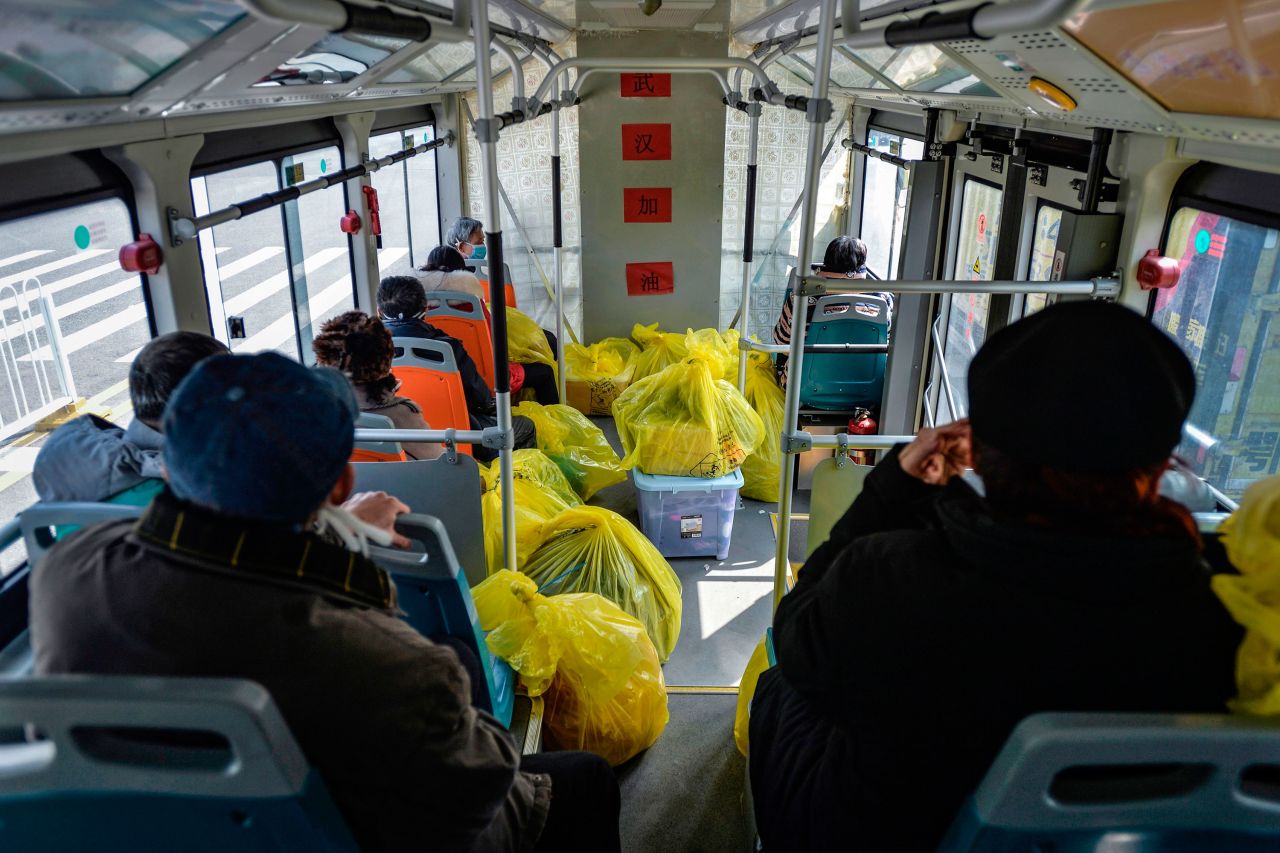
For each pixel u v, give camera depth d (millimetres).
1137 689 1020
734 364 5289
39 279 2721
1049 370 975
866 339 4766
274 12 1317
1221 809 969
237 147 3557
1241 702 992
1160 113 2195
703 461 4223
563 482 4250
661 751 3049
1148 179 2551
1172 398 962
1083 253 2727
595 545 3430
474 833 1278
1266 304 2234
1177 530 994
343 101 4316
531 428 4695
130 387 2201
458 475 2785
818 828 1366
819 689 1209
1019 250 3461
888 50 3639
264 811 998
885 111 5855
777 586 2857
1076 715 932
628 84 5762
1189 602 1011
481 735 1283
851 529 1404
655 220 6074
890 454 1416
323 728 1107
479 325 4559
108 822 1038
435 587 1879
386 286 4059
